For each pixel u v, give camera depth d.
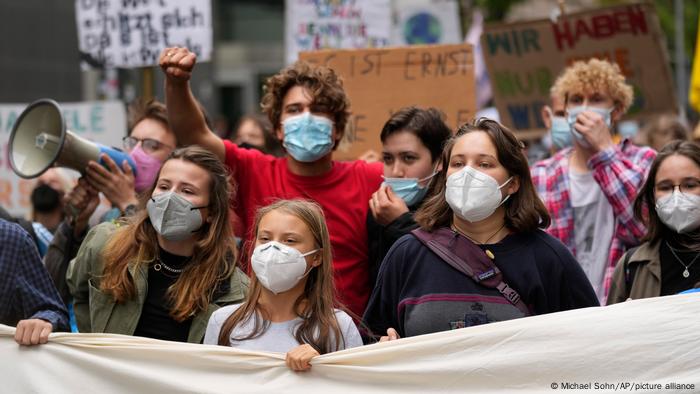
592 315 6.46
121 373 6.70
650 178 8.07
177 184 7.48
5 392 6.78
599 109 9.46
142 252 7.47
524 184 7.03
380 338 7.07
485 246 6.92
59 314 7.20
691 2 32.84
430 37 15.46
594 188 9.18
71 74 30.70
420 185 8.56
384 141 8.70
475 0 26.30
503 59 13.00
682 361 6.33
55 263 8.81
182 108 8.55
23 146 8.66
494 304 6.74
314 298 6.96
